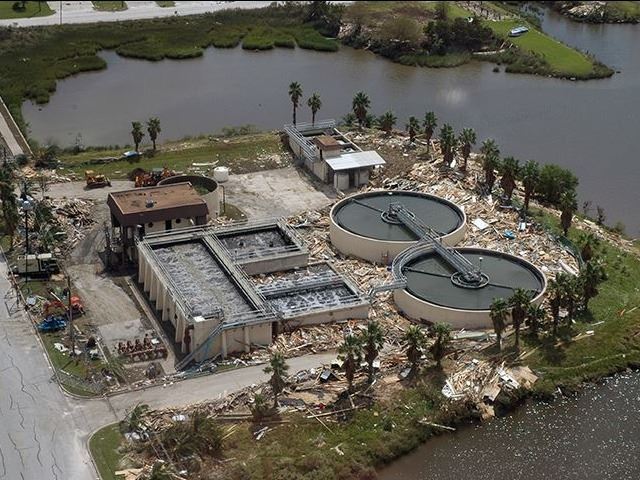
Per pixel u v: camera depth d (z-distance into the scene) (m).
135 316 139.75
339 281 145.00
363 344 121.88
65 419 115.69
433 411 119.69
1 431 113.25
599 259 155.12
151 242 148.75
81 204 171.62
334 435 114.62
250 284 138.00
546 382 126.56
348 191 181.25
